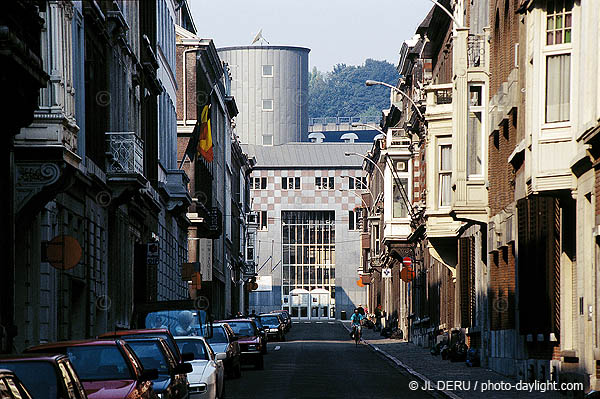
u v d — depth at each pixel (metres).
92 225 66.44
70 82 53.50
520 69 56.72
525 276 55.72
